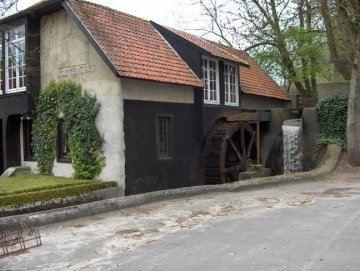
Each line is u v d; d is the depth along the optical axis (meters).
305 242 6.33
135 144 13.59
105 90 13.52
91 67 13.86
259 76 22.91
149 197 10.55
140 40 15.56
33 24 15.24
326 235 6.65
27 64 15.12
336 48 18.98
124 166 13.18
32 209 11.12
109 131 13.45
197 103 16.27
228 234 7.08
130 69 13.25
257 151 18.31
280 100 22.89
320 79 35.47
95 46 13.19
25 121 16.56
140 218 8.80
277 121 19.05
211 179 16.69
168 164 14.86
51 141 15.05
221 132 16.78
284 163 18.17
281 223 7.64
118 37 14.59
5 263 6.11
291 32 21.92
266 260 5.59
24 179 13.99
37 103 15.34
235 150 17.34
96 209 9.38
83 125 13.88
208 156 16.56
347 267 5.15
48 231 7.93
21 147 16.69
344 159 15.67
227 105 18.08
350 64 15.97
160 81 14.01
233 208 9.39
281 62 26.27
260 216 8.37
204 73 16.81
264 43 25.02
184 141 15.70
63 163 14.70
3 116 16.30
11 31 15.58
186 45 16.44
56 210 8.87
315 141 17.42
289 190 11.60
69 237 7.43
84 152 13.84
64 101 14.48
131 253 6.31
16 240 6.95
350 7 14.75
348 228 7.03
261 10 23.50
